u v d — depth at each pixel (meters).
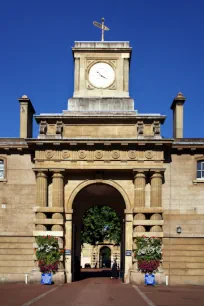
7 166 43.19
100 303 25.73
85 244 101.75
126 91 44.75
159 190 41.50
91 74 45.06
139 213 41.12
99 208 96.19
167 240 41.72
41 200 41.56
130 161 41.62
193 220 42.03
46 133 42.47
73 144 41.41
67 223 42.12
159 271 40.22
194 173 42.66
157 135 41.81
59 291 33.09
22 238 42.12
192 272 41.28
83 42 45.34
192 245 41.69
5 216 42.44
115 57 45.31
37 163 41.88
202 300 28.50
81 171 42.22
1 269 41.62
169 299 28.73
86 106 43.97
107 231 95.75
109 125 42.75
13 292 32.28
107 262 100.31
